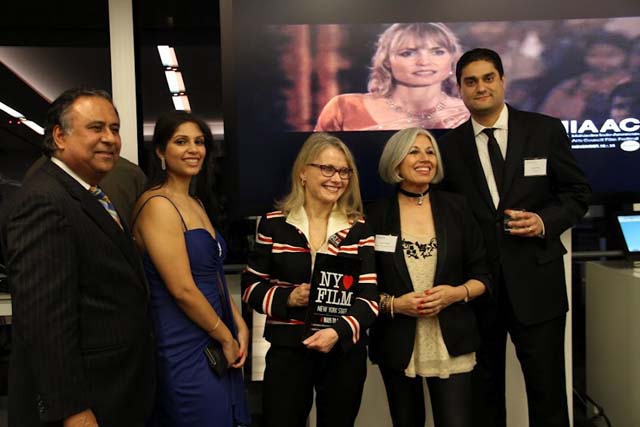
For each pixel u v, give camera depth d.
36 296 1.35
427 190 2.11
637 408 2.70
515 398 2.63
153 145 1.85
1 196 3.29
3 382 3.40
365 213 2.12
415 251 2.01
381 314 2.01
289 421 1.89
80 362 1.43
